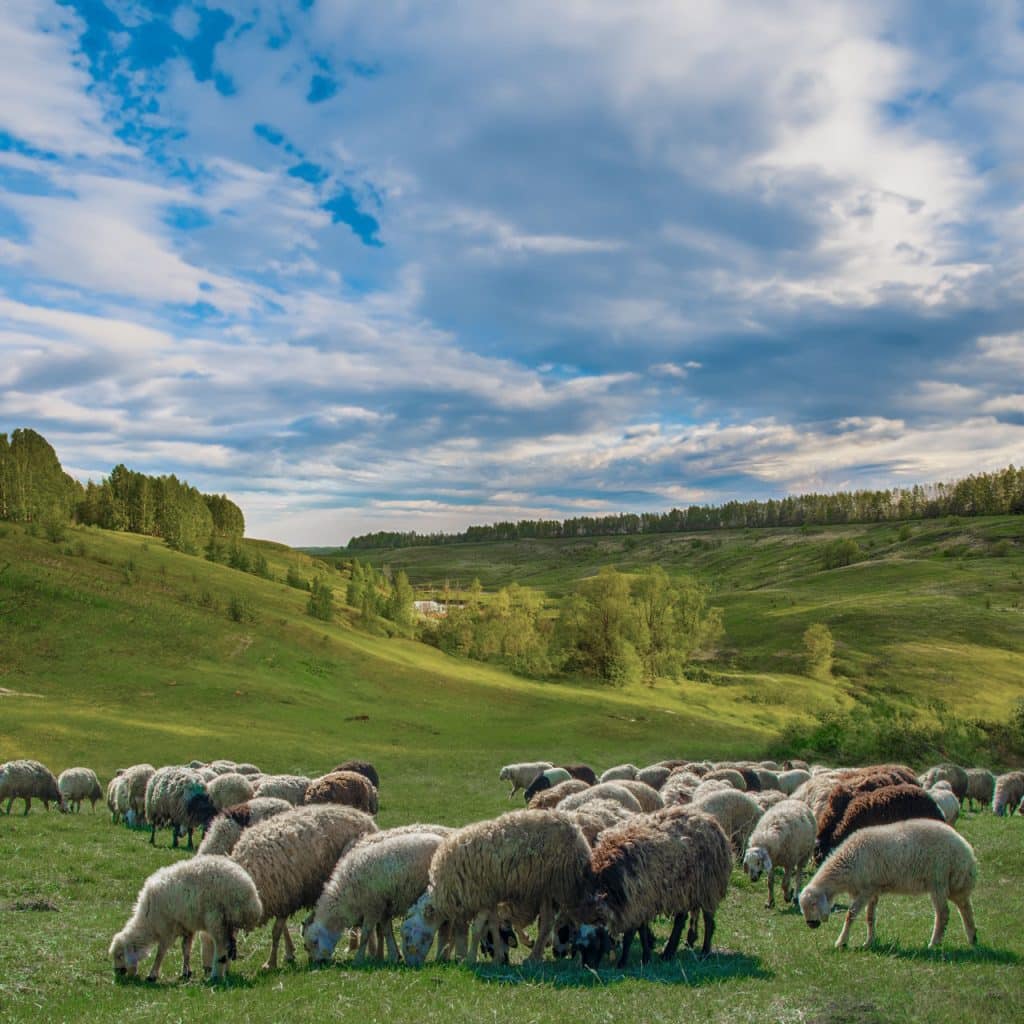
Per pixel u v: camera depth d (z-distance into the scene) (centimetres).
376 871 1332
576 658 12006
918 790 1909
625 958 1296
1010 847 2425
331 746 6281
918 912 1648
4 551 11125
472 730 7844
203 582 12525
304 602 13350
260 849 1381
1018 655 12950
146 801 2825
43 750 5103
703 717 9162
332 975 1172
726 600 19225
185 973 1255
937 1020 887
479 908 1299
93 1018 971
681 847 1341
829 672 12344
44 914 1584
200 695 7844
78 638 8950
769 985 1070
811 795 2441
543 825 1316
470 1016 916
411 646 12425
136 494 18262
